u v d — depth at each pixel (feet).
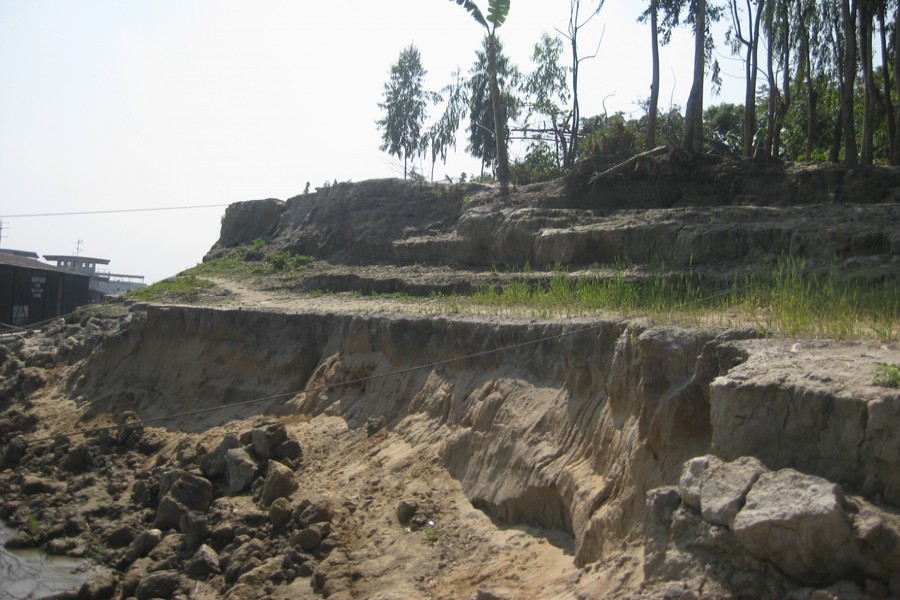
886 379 22.47
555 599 26.18
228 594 37.06
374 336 56.13
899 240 46.60
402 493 40.86
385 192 94.32
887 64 70.59
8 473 60.64
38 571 44.75
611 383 33.71
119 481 55.77
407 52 113.50
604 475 31.76
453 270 74.95
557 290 52.60
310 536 38.58
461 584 32.07
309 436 52.19
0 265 108.47
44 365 82.48
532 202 76.18
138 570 42.22
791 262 50.03
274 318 66.03
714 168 68.74
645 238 59.72
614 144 78.33
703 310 39.14
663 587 21.65
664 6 76.54
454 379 47.19
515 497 35.73
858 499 20.70
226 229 114.83
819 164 65.77
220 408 57.41
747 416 24.04
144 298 89.51
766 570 20.57
